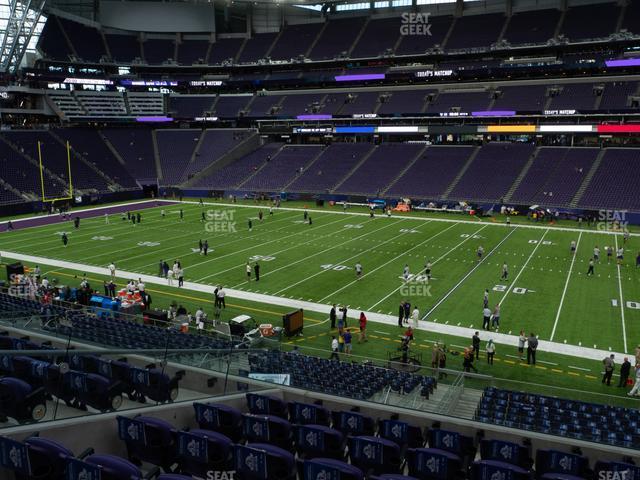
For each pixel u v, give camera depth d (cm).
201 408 900
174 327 2106
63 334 1451
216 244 4153
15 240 4275
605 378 1891
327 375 1477
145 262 3606
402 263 3559
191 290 3016
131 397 984
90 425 753
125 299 2553
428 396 1372
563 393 1433
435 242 4181
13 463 606
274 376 1370
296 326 2383
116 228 4828
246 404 1139
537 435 1034
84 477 568
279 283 3139
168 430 741
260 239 4328
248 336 2105
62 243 4175
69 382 853
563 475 730
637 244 4084
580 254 3766
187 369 1216
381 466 796
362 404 1164
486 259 3644
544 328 2423
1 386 741
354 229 4750
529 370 2011
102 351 1016
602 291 2930
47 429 697
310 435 832
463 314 2622
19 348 1094
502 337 2331
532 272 3316
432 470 759
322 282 3152
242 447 692
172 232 4631
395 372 1567
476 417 1217
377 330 2438
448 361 2098
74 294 2661
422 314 2630
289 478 682
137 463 759
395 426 958
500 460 887
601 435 1109
